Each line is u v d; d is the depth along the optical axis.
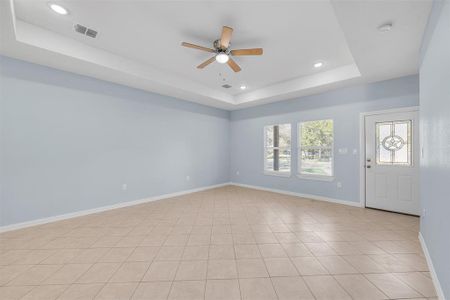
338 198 4.42
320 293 1.67
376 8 1.94
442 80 1.54
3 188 2.91
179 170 5.30
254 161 6.11
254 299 1.61
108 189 4.01
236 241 2.62
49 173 3.31
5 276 1.90
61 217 3.42
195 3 2.22
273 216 3.58
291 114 5.23
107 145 4.00
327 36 2.84
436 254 1.74
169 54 3.45
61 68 3.38
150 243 2.57
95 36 2.91
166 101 5.02
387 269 1.99
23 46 2.68
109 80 3.94
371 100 3.96
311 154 5.00
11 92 2.97
